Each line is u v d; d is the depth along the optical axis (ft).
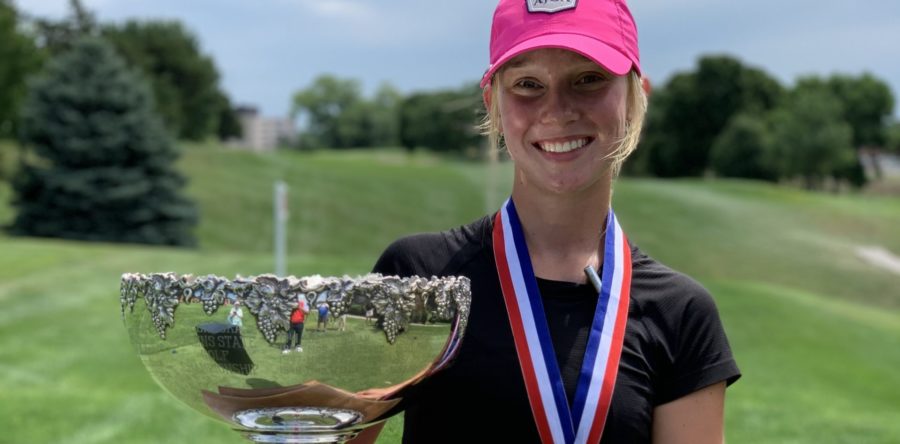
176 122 256.32
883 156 354.13
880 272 126.82
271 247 134.51
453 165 220.64
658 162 279.90
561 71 5.96
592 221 6.44
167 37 271.28
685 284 6.37
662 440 6.19
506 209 6.55
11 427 28.40
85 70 129.59
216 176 171.83
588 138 6.06
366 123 427.33
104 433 28.09
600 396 5.95
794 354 55.31
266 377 5.48
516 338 6.06
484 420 5.97
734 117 275.18
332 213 152.66
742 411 34.04
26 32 191.31
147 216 127.85
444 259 6.48
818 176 270.05
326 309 5.37
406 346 5.59
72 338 50.72
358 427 5.99
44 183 124.47
